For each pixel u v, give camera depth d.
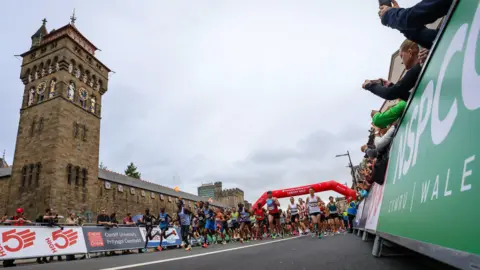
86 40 35.75
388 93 3.70
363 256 3.91
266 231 17.41
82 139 32.09
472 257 1.06
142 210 40.31
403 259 3.39
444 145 1.60
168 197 47.09
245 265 3.85
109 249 10.58
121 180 39.19
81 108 32.78
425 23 2.72
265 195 26.92
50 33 34.66
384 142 3.98
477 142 1.17
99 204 33.12
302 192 26.00
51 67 32.34
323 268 3.18
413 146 2.42
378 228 3.88
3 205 30.56
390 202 3.14
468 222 1.14
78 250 9.61
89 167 32.22
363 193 8.59
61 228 9.52
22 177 29.45
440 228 1.46
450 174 1.43
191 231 14.18
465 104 1.36
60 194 27.75
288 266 3.51
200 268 3.82
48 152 28.56
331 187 25.55
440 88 1.81
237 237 16.75
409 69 3.56
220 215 14.99
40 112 30.97
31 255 8.38
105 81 37.81
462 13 1.52
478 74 1.25
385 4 3.12
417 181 2.08
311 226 14.39
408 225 2.16
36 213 26.69
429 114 2.03
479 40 1.28
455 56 1.57
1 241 7.90
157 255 7.02
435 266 2.71
